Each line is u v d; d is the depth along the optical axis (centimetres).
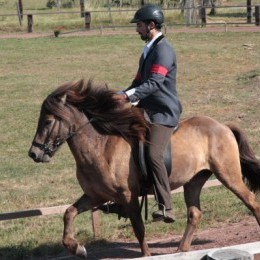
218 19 5594
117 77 3259
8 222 1385
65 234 970
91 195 985
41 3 7712
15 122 2444
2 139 2214
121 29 5009
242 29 4788
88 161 955
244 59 3669
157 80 957
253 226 1268
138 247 1188
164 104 983
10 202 1534
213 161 1026
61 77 3312
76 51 4059
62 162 1927
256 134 2156
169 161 981
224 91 2908
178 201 1464
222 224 1310
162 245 1183
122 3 6034
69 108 948
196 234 1237
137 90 960
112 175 951
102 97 959
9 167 1880
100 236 1245
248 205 1040
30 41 4509
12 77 3347
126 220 1332
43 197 1572
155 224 1305
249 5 5059
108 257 1129
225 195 1507
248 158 1069
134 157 960
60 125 941
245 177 1092
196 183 1068
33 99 2845
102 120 958
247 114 2475
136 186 969
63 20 5369
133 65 3581
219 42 4228
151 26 972
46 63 3706
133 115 960
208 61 3650
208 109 2586
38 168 1866
